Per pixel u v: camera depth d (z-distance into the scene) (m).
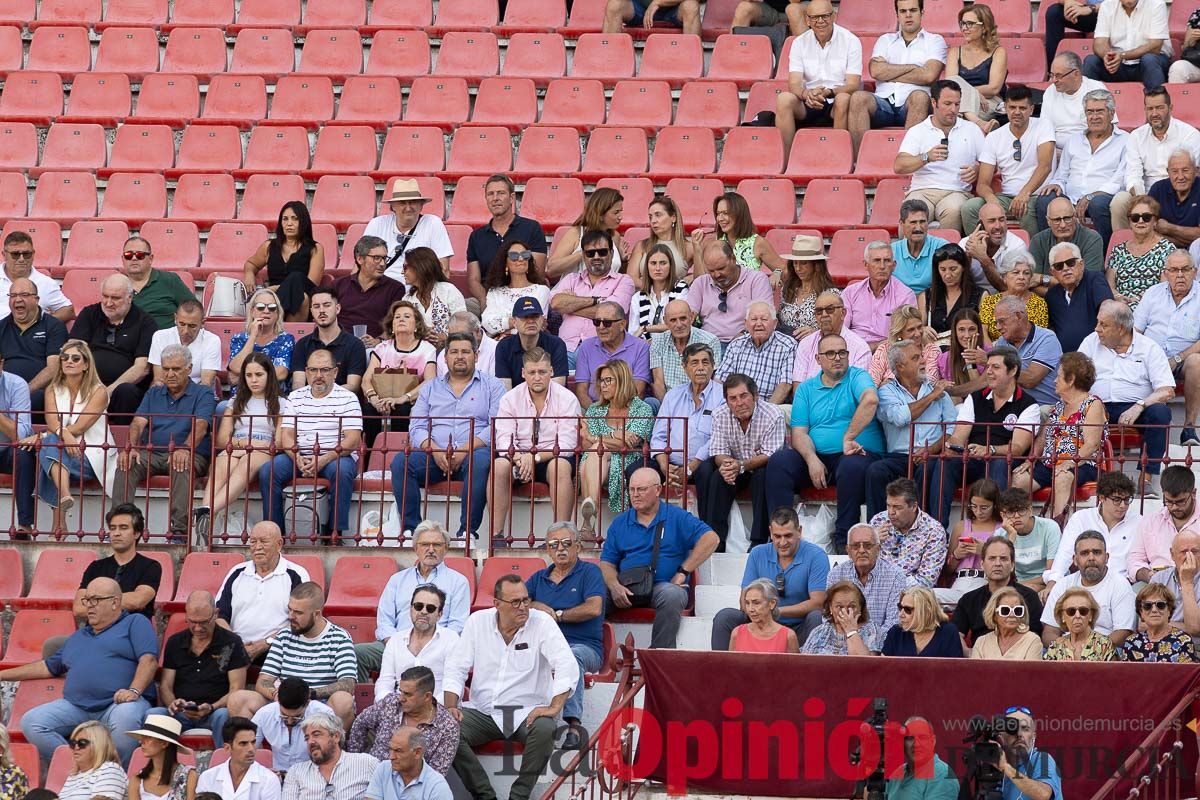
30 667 42.28
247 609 42.44
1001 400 45.69
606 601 42.16
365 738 38.91
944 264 51.38
